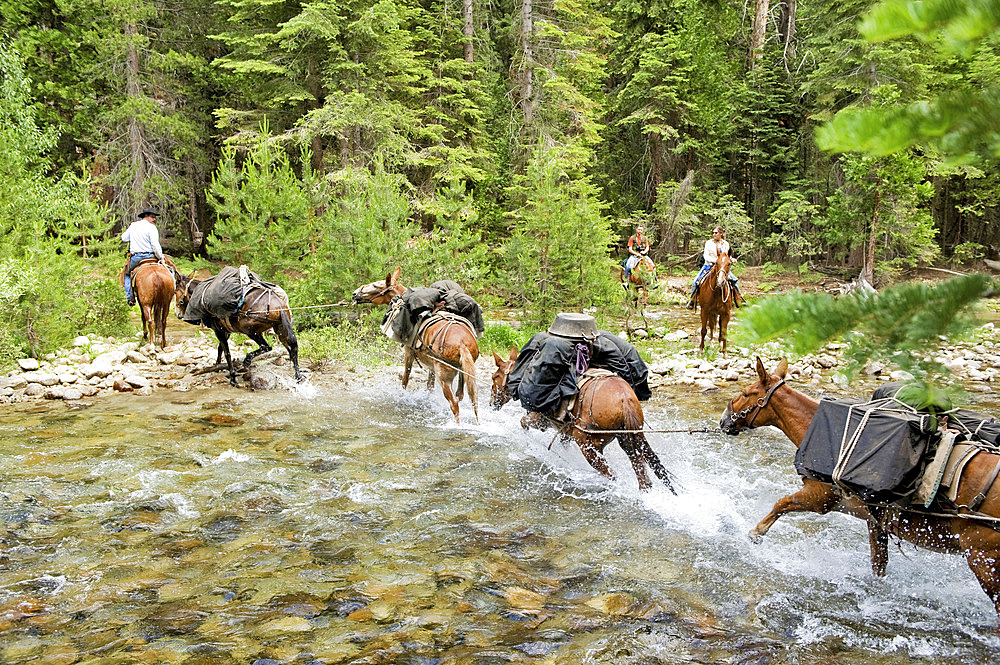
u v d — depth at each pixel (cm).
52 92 2628
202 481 780
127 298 1520
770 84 3347
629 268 2323
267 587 546
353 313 1598
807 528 663
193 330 1820
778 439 952
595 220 1778
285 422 1027
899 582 558
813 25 3038
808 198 3212
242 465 834
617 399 711
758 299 184
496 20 3247
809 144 3148
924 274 2878
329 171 2650
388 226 1658
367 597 532
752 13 3794
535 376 759
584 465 842
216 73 2873
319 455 877
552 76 2888
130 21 2644
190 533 649
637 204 3534
